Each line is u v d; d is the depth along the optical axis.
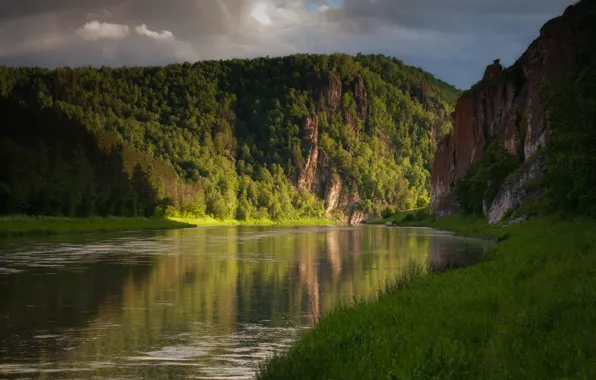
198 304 33.16
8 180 121.50
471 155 158.25
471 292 22.84
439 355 14.96
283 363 18.00
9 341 24.80
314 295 36.00
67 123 168.88
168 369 20.78
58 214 129.00
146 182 186.00
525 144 116.12
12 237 92.38
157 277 44.34
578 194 48.00
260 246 80.12
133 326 27.59
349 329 19.41
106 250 69.38
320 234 125.56
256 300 34.31
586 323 15.05
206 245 81.94
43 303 33.47
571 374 12.58
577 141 48.25
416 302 22.42
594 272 20.78
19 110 154.00
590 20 99.56
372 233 125.62
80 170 148.75
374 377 14.41
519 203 96.31
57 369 20.80
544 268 24.95
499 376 13.07
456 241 81.69
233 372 20.39
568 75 69.69
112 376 19.98
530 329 15.65
